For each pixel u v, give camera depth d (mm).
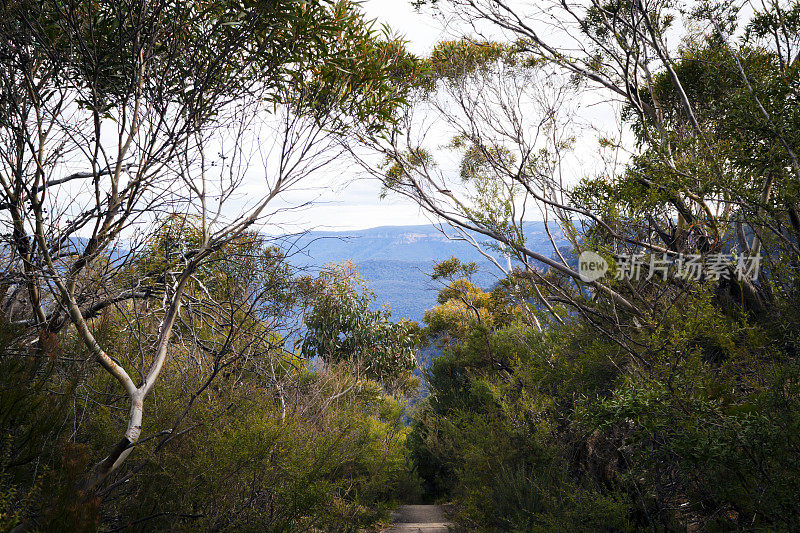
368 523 6348
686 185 4621
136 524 3080
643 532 3799
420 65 4566
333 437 5246
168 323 3445
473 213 6719
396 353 12672
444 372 10695
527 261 6684
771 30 6613
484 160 8812
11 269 2934
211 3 3391
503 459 5762
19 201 2926
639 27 7836
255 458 3672
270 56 3682
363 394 8391
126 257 3320
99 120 3064
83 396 3264
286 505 3879
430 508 8070
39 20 3053
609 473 4680
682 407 3098
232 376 4527
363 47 4055
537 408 5910
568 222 6145
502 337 9820
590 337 5547
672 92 7918
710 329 3861
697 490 3535
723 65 6148
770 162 4172
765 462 2783
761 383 3588
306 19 3633
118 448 2939
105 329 3143
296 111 3689
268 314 4398
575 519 4180
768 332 4023
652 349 4129
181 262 3693
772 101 4199
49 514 2248
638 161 5492
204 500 3455
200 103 3355
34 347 3137
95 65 3096
